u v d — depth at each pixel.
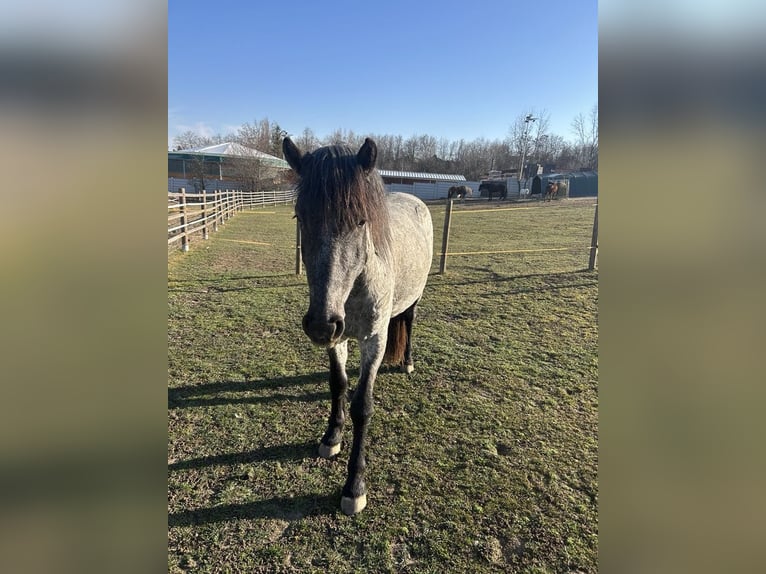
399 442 2.75
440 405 3.18
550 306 5.59
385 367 3.78
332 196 1.74
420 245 3.06
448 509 2.22
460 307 5.53
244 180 29.20
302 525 2.12
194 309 5.24
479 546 2.01
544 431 2.88
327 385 3.45
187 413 3.02
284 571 1.88
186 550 1.96
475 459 2.60
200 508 2.20
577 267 7.82
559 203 24.22
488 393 3.36
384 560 1.94
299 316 5.03
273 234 12.41
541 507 2.24
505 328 4.77
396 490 2.35
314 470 2.49
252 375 3.59
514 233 12.89
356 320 2.22
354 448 2.28
